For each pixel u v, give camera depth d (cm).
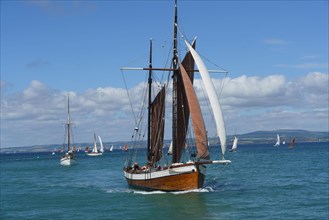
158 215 4362
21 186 7894
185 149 5834
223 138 5334
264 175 8619
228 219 4094
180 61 5756
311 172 9075
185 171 5384
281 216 4194
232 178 8125
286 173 8975
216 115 5341
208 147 5394
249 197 5341
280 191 5928
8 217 4588
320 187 6303
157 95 6556
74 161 16088
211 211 4478
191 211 4494
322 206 4681
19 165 17812
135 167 6669
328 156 17012
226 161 5338
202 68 5509
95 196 5969
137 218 4269
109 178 9300
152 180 5794
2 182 8919
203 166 5562
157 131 6575
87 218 4359
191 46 5712
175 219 4169
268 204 4844
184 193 5491
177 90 5838
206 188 6056
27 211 4925
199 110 5362
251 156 19650
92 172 11588
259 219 4072
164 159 6488
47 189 7231
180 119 5806
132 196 5697
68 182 8538
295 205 4769
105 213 4581
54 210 4922
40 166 16225
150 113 6831
